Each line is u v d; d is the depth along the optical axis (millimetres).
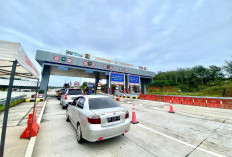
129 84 21969
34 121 3969
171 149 3061
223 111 8539
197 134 4148
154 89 66438
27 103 11117
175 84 66375
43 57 15055
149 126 4996
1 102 8305
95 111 3107
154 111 8453
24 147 2916
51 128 4555
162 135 4012
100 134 2814
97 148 3051
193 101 11930
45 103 11391
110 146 3166
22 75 3879
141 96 19188
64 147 3082
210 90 39875
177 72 84688
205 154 2842
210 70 68375
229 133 4262
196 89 56375
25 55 2572
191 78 72062
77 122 3666
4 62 2545
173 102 13797
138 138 3729
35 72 3619
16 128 4328
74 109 4266
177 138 3783
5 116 2145
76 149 2982
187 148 3133
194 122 5676
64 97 8438
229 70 57156
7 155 2527
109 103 3785
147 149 3039
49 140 3496
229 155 2797
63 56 16391
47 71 16547
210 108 9938
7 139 3355
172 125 5172
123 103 13234
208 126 5074
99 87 27109
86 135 2904
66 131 4250
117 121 3225
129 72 23531
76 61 17406
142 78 29281
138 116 6863
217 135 4074
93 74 25812
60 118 6094
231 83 44406
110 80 19984
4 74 3787
